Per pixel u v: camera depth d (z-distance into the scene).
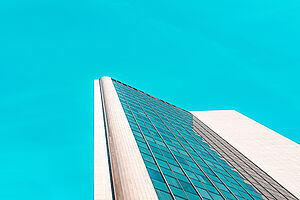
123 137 31.83
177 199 22.08
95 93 60.25
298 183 42.19
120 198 20.55
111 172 25.48
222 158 44.59
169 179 25.45
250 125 72.19
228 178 34.72
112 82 67.62
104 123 40.53
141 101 61.41
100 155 29.45
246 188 33.62
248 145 57.34
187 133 51.78
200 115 79.38
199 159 37.44
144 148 31.05
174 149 36.41
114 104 46.41
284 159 51.66
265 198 32.44
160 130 43.16
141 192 20.94
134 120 41.69
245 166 45.47
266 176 43.56
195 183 27.61
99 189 23.53
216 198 26.12
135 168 24.73
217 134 62.25
